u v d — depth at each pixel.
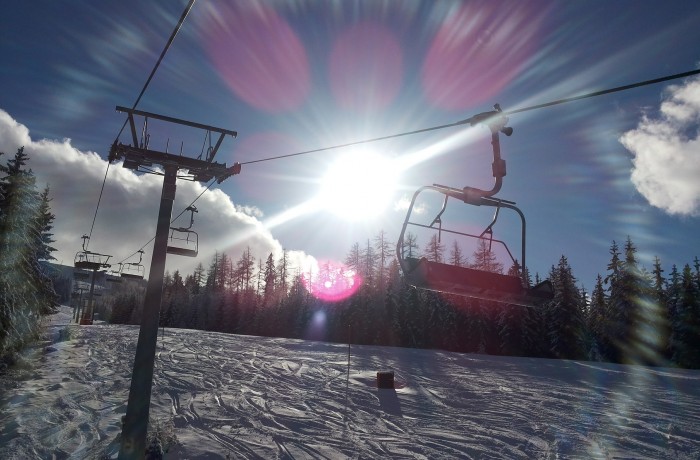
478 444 13.59
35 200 26.58
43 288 27.69
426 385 23.86
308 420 15.91
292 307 68.69
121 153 11.55
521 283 6.09
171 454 11.55
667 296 44.84
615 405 19.33
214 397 19.20
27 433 13.12
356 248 73.50
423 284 5.90
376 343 52.47
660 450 13.21
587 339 45.84
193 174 12.41
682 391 22.86
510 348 45.69
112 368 26.17
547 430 15.20
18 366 24.25
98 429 13.66
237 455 11.91
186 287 112.12
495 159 5.85
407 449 12.99
